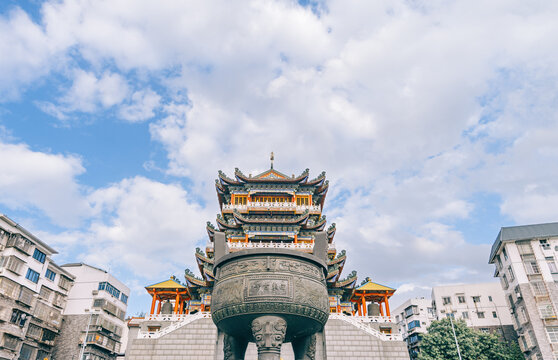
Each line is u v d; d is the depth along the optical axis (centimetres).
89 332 5266
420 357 4350
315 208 4891
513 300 4931
